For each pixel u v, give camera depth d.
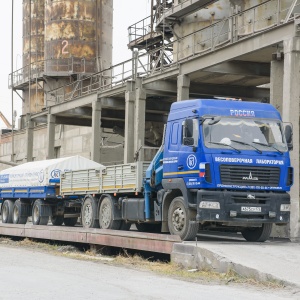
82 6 59.47
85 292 11.88
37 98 63.19
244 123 18.45
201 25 39.09
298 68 23.47
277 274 13.59
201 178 17.80
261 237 19.73
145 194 21.25
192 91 35.84
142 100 36.59
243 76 32.75
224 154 17.98
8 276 14.16
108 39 61.31
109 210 23.61
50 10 60.12
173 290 12.37
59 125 57.16
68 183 27.12
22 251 21.72
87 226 25.05
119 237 19.89
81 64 59.06
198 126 18.11
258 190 18.36
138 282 13.51
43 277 14.03
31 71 63.84
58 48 59.41
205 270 15.57
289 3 31.27
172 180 19.03
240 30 33.72
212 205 17.80
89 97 42.72
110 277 14.35
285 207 18.56
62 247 22.80
